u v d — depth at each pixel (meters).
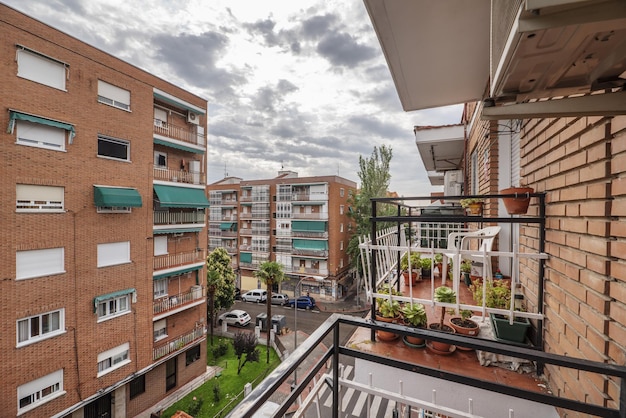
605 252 1.72
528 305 3.27
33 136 8.25
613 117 1.65
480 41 2.81
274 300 24.78
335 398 1.57
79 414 9.52
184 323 13.33
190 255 13.45
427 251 3.11
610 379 1.63
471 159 8.56
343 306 24.22
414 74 3.53
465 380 1.30
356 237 24.45
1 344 7.70
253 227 29.42
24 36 7.97
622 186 1.57
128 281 10.56
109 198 9.60
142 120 11.04
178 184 12.59
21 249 8.01
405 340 3.37
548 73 1.01
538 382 2.63
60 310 8.84
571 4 0.71
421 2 2.28
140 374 10.90
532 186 3.15
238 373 14.30
